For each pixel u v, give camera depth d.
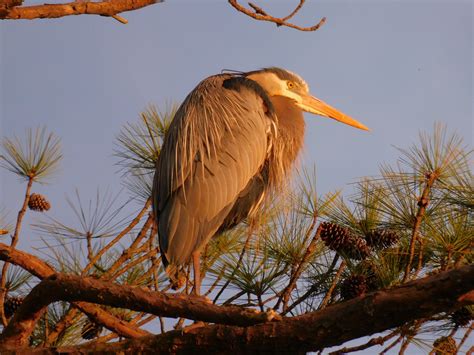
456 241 7.10
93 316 7.34
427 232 7.28
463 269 4.89
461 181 7.30
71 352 6.31
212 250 9.02
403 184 7.48
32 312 6.44
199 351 5.94
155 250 8.66
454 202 7.32
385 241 7.64
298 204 8.11
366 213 7.79
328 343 5.47
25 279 8.57
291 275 7.89
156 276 8.37
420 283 5.06
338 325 5.34
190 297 5.75
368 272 7.57
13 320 6.54
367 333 5.33
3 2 6.39
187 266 8.91
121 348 6.19
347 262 7.46
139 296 5.79
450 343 7.03
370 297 5.21
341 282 7.77
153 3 7.16
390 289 5.17
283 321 5.55
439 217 7.30
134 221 8.80
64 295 6.09
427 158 7.36
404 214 7.46
